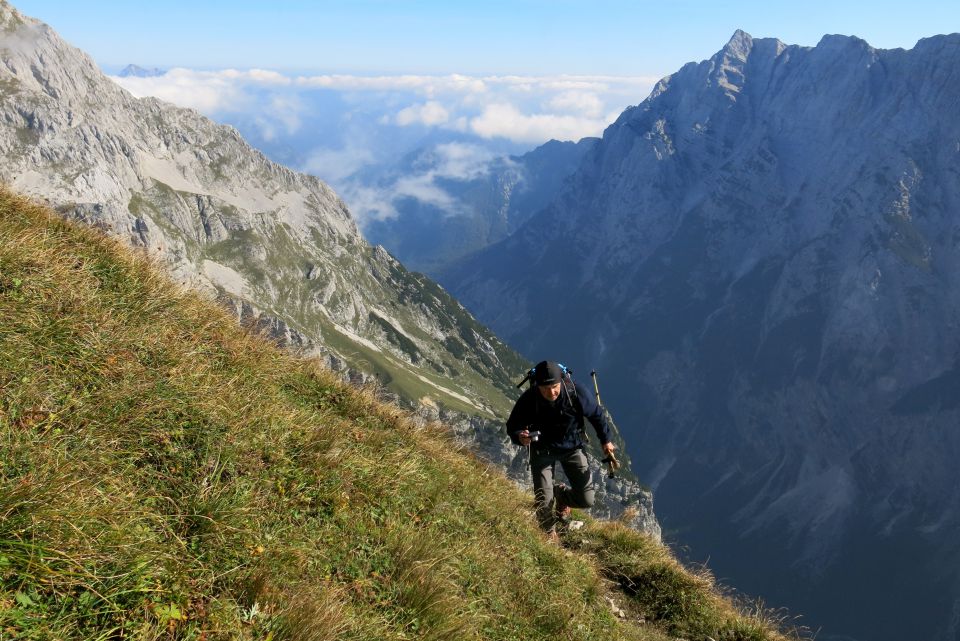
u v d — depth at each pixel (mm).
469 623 5340
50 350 5227
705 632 8969
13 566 3285
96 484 4121
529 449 9578
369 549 5504
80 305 6094
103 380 5320
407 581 5352
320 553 5039
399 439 8773
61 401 4766
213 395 5961
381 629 4531
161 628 3527
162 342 6473
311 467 6047
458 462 9508
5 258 6074
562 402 9195
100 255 7938
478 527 7457
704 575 10430
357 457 6758
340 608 4410
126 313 6797
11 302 5543
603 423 9375
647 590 9602
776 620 9781
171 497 4621
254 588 4180
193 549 4262
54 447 4168
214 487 4824
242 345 8125
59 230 8031
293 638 3986
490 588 6344
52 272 6391
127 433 4875
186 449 5160
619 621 8047
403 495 6855
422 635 4855
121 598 3541
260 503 5086
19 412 4383
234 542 4504
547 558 8086
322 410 8227
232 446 5457
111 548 3674
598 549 10430
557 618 6562
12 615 3088
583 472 9555
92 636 3264
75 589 3451
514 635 5883
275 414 6441
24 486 3574
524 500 10375
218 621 3775
